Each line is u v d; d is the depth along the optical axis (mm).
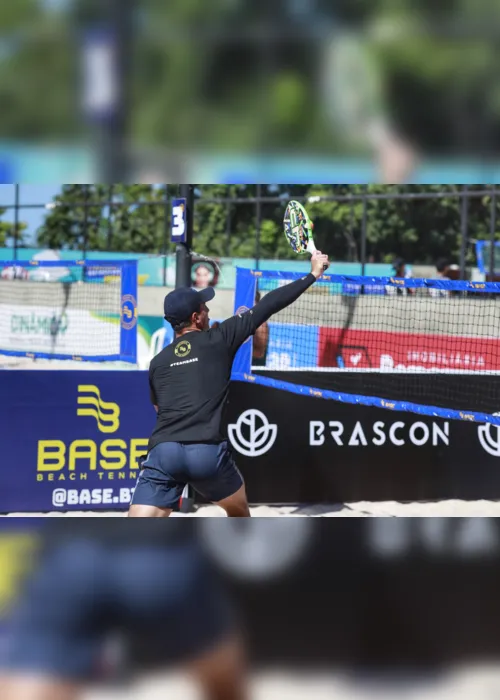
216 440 3881
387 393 6020
